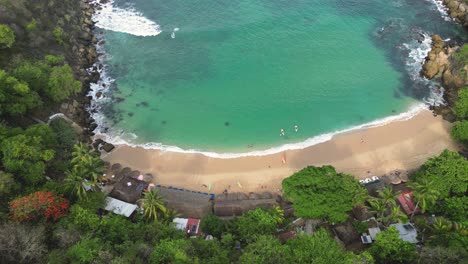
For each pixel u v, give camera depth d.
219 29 122.56
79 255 57.38
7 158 70.50
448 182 76.19
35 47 99.25
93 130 96.00
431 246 66.50
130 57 114.81
